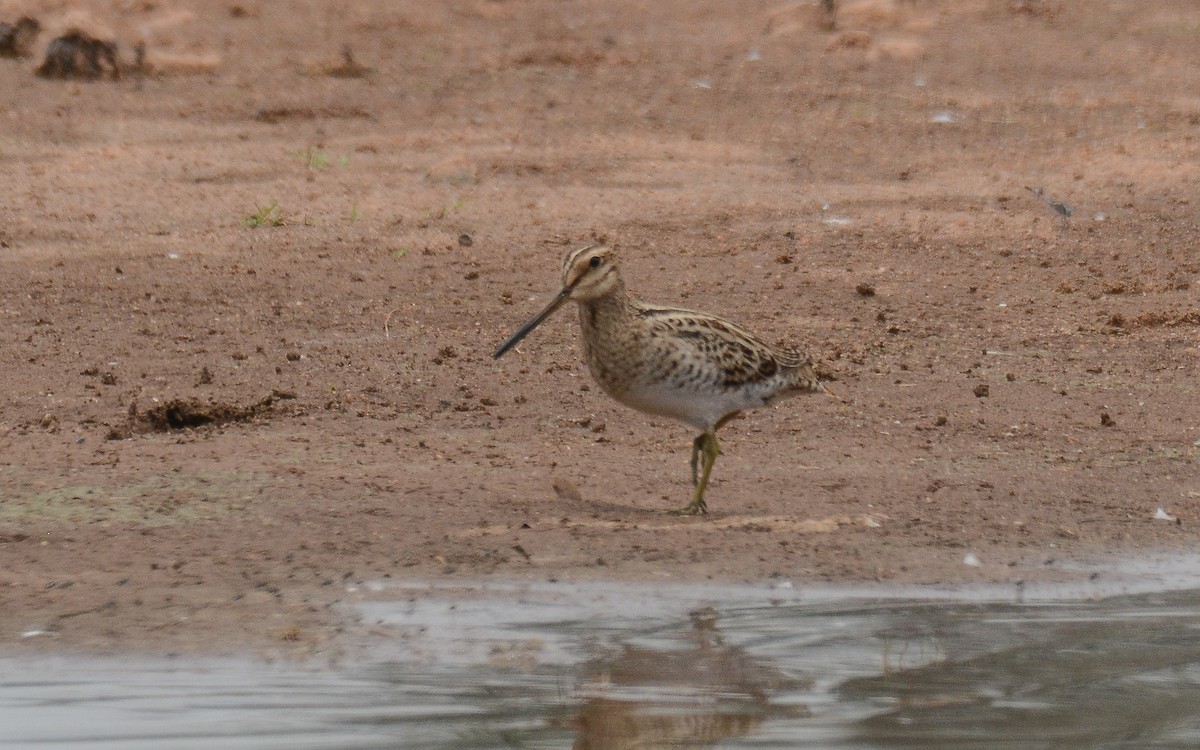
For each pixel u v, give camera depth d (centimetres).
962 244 2103
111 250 2033
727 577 1089
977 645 967
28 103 2805
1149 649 961
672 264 2003
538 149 2525
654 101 2862
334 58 3130
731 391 1237
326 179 2367
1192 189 2356
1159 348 1750
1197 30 3550
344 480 1296
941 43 3378
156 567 1089
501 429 1480
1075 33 3509
